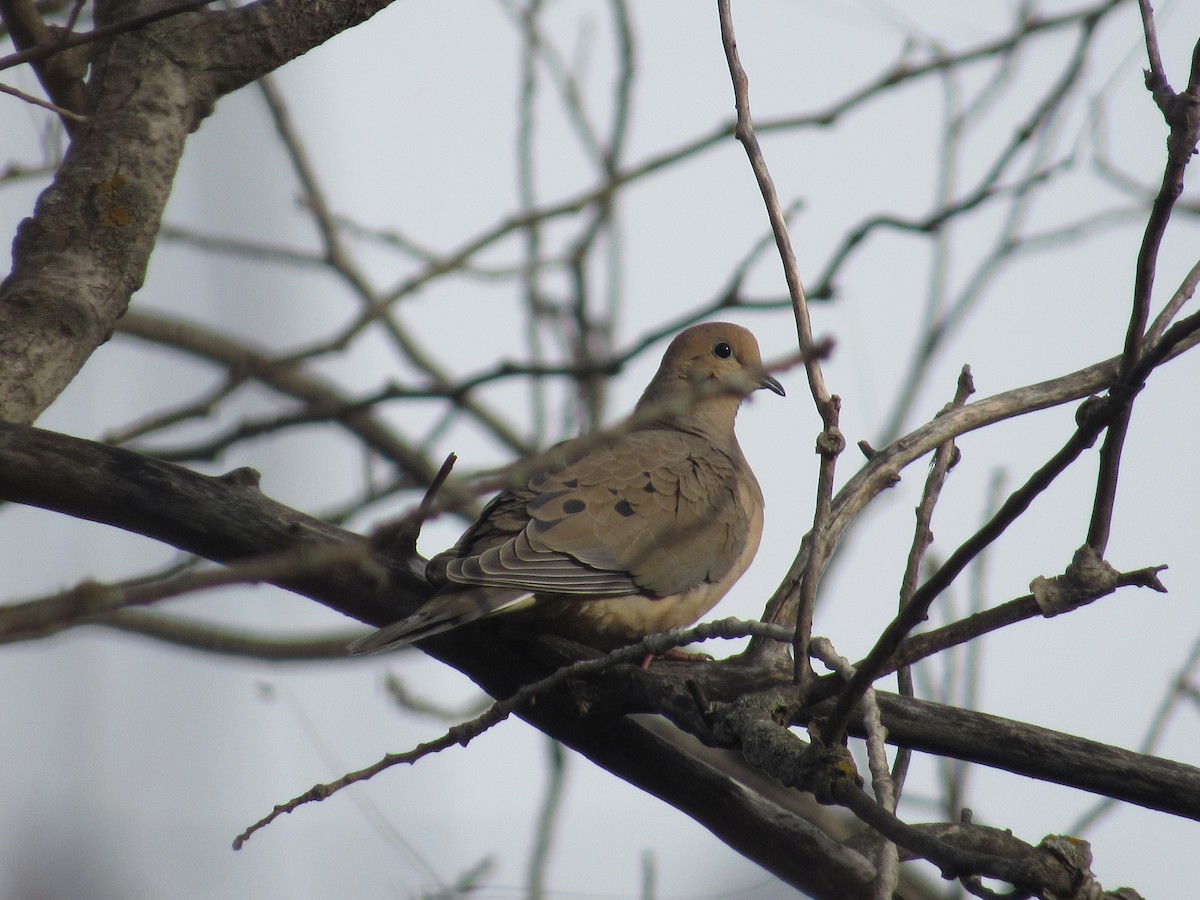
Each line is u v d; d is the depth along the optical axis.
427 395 6.06
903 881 11.69
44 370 7.78
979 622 7.13
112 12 9.10
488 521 9.94
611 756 8.23
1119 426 6.73
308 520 7.67
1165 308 7.95
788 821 8.12
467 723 6.50
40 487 7.33
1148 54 6.33
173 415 6.77
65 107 8.89
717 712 7.07
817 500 7.07
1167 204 6.04
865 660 6.23
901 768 8.01
